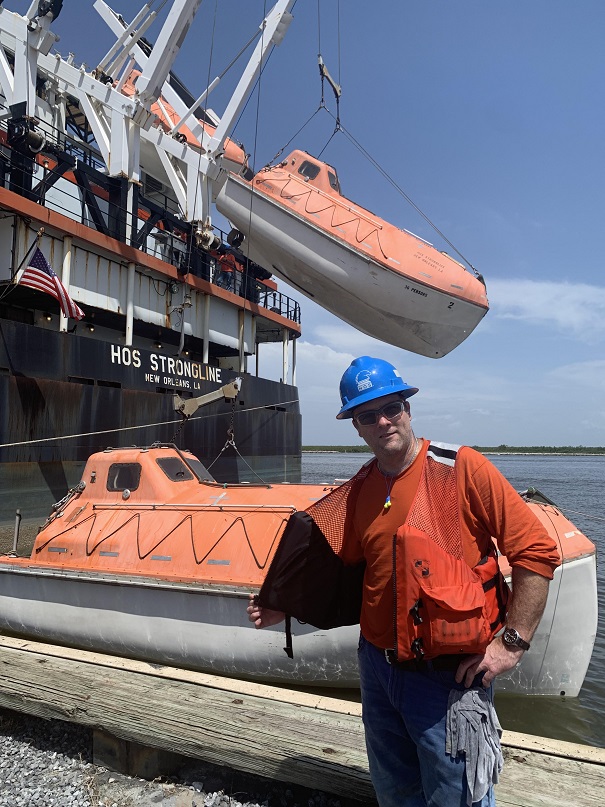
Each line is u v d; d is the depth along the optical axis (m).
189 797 3.13
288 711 3.30
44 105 17.59
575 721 5.42
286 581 2.37
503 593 1.91
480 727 1.81
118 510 6.72
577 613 5.25
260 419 20.53
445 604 1.73
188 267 18.38
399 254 17.53
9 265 13.27
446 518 1.88
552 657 5.36
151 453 6.97
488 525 1.87
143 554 6.16
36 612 6.55
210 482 7.09
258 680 5.69
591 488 32.53
